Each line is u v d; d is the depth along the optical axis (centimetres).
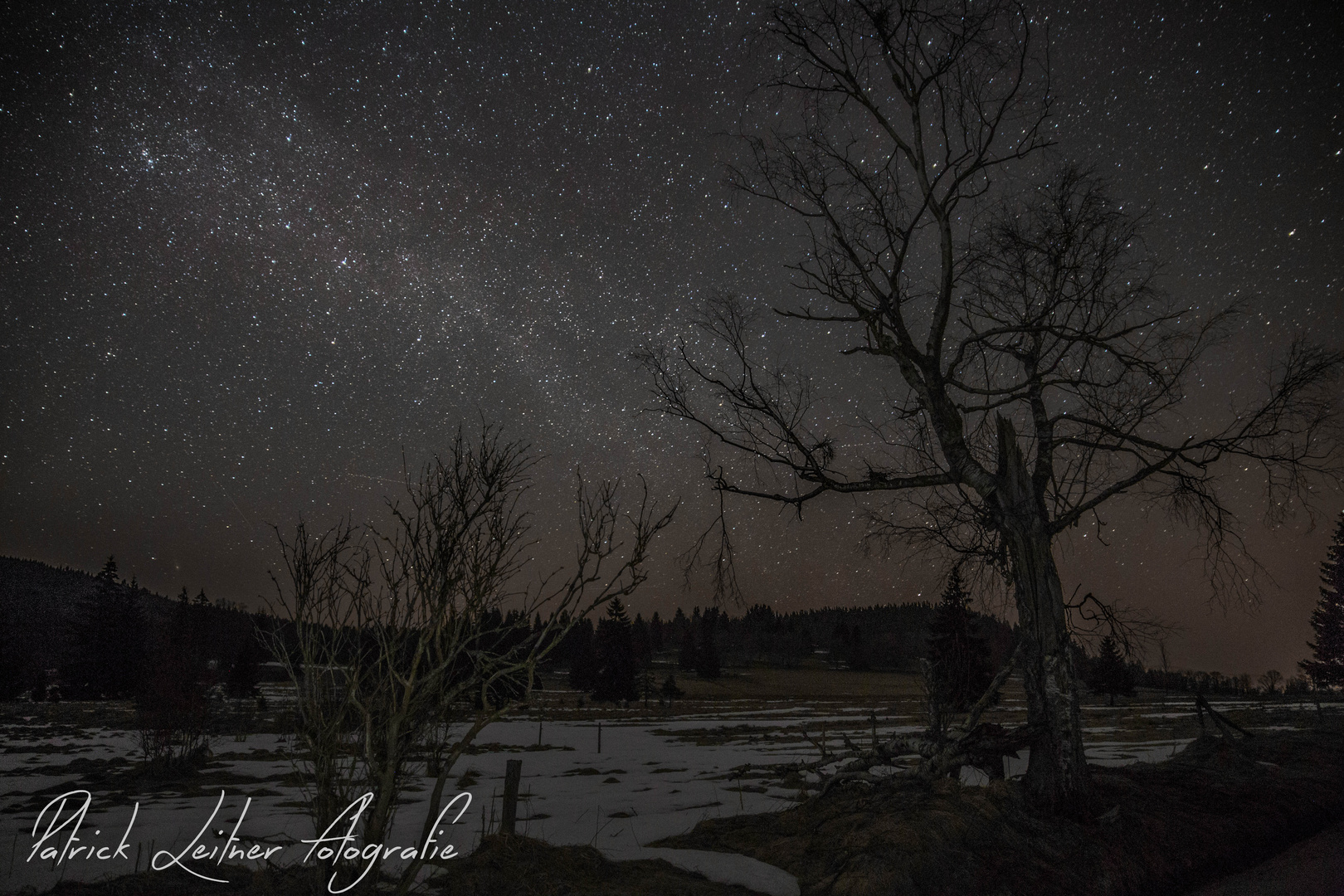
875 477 1158
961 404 1227
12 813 1346
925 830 868
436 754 641
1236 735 2523
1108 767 1340
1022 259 1208
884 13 1073
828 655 15788
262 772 1931
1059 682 1015
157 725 1934
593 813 1273
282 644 632
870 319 1116
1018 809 968
